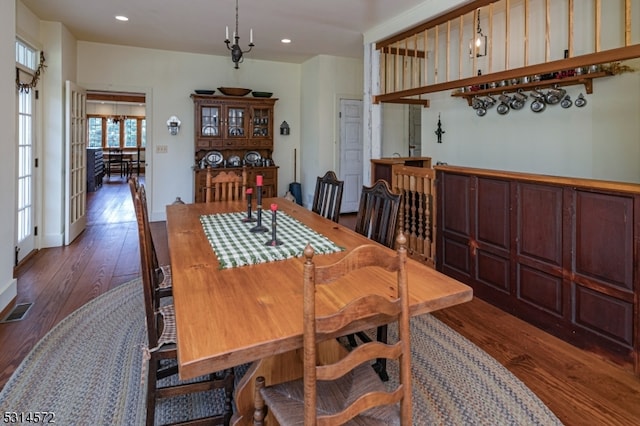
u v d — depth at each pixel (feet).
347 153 22.44
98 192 32.22
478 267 10.37
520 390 6.51
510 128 14.67
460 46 12.37
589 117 12.16
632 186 6.88
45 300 10.09
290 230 7.84
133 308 9.68
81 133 17.51
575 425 5.68
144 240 5.23
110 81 18.93
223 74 21.22
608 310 7.29
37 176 14.73
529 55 13.82
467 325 8.92
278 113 22.80
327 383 4.53
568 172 12.82
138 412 6.00
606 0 11.64
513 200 9.21
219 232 7.66
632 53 7.75
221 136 20.48
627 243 6.91
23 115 13.48
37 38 14.34
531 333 8.52
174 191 20.80
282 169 23.15
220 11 14.02
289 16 14.53
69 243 15.75
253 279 5.12
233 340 3.59
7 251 9.36
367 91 16.46
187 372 3.28
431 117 18.31
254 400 4.57
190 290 4.74
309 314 3.38
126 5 13.44
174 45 18.81
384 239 7.38
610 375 6.94
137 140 49.34
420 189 12.62
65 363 7.25
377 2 13.08
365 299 3.64
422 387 6.63
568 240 7.96
